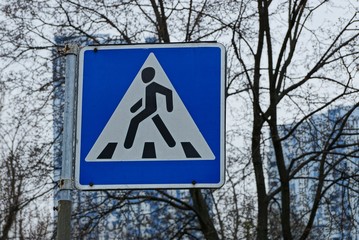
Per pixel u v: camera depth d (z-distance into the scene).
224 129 4.89
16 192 21.22
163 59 5.00
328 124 16.53
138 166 4.88
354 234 16.72
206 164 4.85
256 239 17.84
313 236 19.28
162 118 4.93
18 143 19.50
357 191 15.74
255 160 16.70
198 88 4.95
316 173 17.66
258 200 16.78
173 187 4.84
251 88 15.19
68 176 4.83
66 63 5.00
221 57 4.97
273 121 15.61
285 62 16.11
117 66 5.02
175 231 17.89
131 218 17.70
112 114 4.96
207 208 17.88
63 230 4.71
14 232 25.17
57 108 17.48
